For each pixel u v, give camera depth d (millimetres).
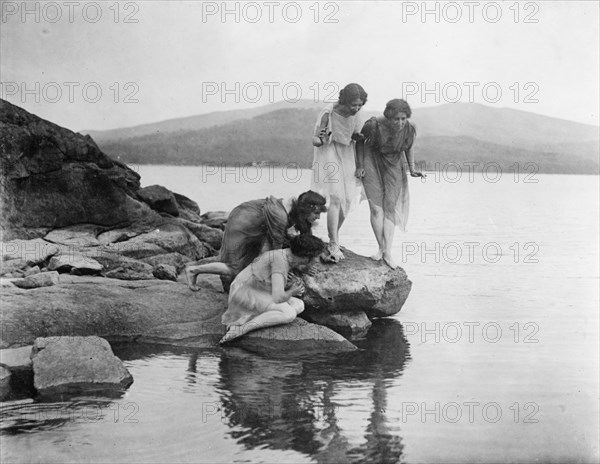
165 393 7020
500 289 12016
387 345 8945
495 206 22391
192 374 7617
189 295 9883
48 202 12617
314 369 7898
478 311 10602
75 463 5473
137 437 5965
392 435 6141
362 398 6988
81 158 13133
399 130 10055
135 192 14141
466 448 5879
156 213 13586
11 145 12312
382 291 9875
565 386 7461
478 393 7176
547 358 8430
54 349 7465
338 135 10016
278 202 9312
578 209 22031
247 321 9000
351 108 9883
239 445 5852
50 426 6176
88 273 10656
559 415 6664
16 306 8789
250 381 7426
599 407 6852
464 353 8555
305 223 9328
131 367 7816
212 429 6156
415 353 8602
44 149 12680
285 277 9109
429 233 17406
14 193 12305
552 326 9766
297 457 5668
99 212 12969
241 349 8609
